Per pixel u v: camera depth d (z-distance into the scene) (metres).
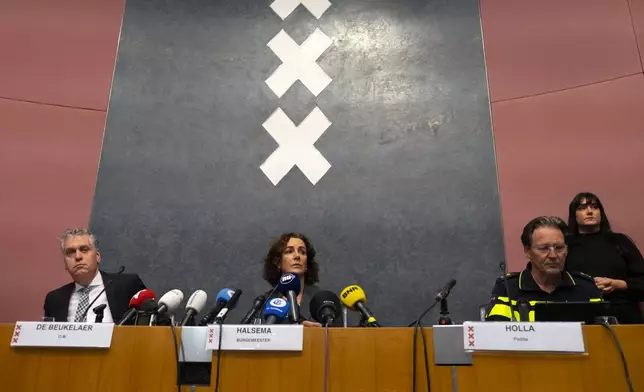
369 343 2.04
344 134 4.92
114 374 2.05
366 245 4.54
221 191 4.73
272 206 4.70
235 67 5.18
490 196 4.59
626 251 3.83
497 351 1.97
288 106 5.03
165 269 4.48
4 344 2.10
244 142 4.90
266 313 2.36
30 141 4.71
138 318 2.46
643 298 3.62
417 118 4.93
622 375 1.88
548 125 4.68
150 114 4.96
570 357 1.93
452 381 1.97
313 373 2.01
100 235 4.54
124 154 4.81
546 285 2.96
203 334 2.08
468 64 5.07
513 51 5.02
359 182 4.75
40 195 4.57
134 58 5.14
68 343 2.07
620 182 4.34
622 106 4.55
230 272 4.48
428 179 4.71
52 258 4.41
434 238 4.52
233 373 2.02
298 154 4.86
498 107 4.87
